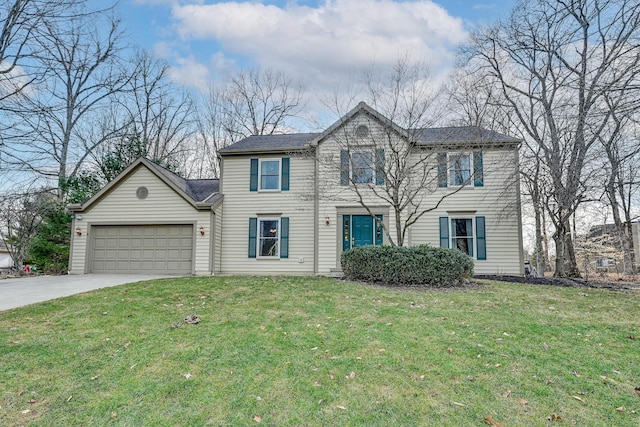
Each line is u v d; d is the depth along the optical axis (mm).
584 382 3949
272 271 13844
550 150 12930
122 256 13484
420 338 5168
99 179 18906
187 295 7910
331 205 13391
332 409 3389
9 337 5168
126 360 4391
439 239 13156
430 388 3775
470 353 4664
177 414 3303
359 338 5148
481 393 3693
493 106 14047
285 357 4484
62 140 19500
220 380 3910
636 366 4371
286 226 14016
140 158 13641
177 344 4883
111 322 5871
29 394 3645
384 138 12477
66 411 3363
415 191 11562
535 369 4246
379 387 3785
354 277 10172
